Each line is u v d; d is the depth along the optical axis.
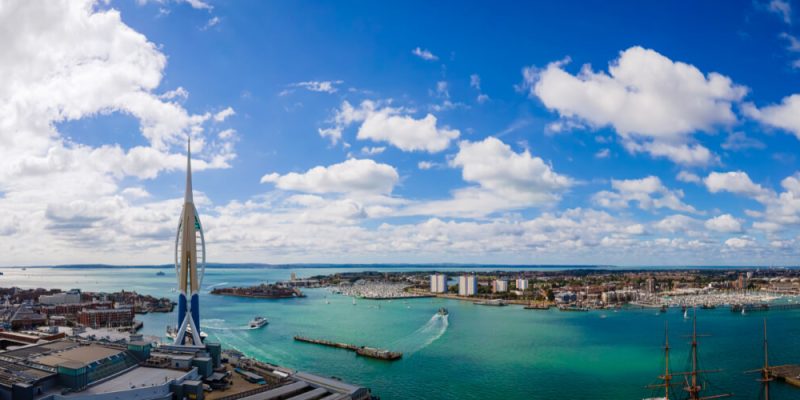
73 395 197.00
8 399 191.00
